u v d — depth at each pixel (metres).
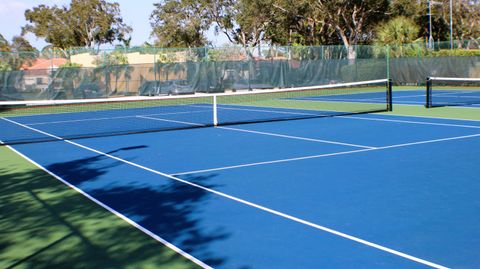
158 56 33.25
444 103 22.56
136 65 30.34
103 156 11.54
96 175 9.45
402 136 13.04
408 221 6.13
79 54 35.44
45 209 7.19
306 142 12.53
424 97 26.08
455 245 5.30
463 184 7.86
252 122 17.36
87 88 29.09
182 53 33.31
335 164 9.69
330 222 6.17
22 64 29.92
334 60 35.00
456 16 64.88
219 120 18.66
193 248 5.43
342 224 6.08
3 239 5.93
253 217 6.47
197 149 12.05
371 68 36.03
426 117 17.25
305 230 5.90
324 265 4.86
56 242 5.77
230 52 34.28
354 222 6.14
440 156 10.18
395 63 36.12
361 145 11.81
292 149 11.57
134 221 6.48
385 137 12.95
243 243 5.54
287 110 21.62
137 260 5.14
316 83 34.59
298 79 34.16
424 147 11.28
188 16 66.19
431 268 4.71
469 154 10.31
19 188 8.59
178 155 11.32
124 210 7.01
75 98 28.92
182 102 28.55
